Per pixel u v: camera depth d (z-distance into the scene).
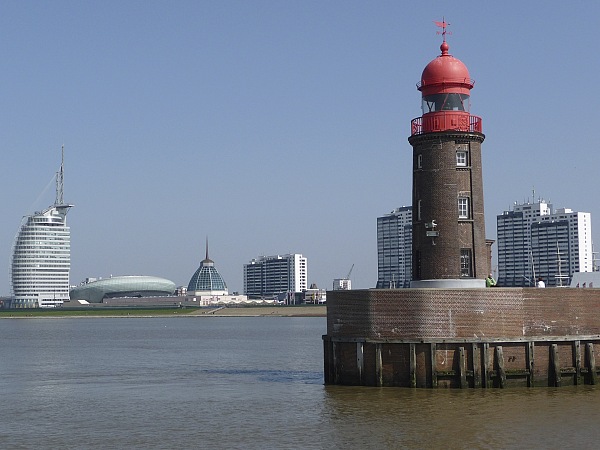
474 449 47.00
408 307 64.25
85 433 55.00
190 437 52.78
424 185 74.69
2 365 115.06
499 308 63.75
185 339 195.12
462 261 74.00
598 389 63.91
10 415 63.09
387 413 56.97
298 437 51.59
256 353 135.50
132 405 67.31
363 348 65.75
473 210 74.19
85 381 88.88
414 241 75.94
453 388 63.62
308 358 121.69
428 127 74.62
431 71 74.94
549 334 64.69
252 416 59.88
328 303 70.44
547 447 47.25
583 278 90.12
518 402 59.44
